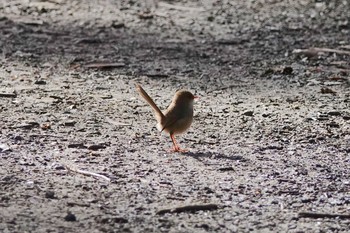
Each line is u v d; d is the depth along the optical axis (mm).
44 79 17422
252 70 19031
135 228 9266
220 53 20672
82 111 14781
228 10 25953
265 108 15484
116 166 11539
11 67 18500
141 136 13250
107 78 17750
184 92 12375
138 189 10586
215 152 12492
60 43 21234
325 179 11359
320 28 23641
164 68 18922
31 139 12781
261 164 11930
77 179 10883
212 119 14555
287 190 10828
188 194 10492
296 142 13250
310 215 9969
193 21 24422
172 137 12438
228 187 10844
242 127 14062
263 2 27125
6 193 10164
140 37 22297
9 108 14805
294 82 17953
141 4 26766
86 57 19734
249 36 22641
